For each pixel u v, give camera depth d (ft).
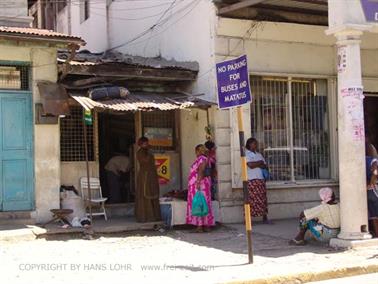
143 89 39.88
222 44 38.45
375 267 25.54
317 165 42.19
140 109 33.96
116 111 36.78
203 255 27.94
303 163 41.65
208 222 35.45
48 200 34.99
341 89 29.71
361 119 29.50
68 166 38.47
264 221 38.22
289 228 35.91
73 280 22.24
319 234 30.45
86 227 33.35
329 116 42.55
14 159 34.55
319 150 42.32
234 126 38.24
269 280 22.80
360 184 29.37
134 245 30.83
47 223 34.45
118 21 53.36
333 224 30.37
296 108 41.60
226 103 25.45
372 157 31.17
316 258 26.89
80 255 27.68
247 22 38.81
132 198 41.60
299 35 40.96
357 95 29.45
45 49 35.19
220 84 25.80
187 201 36.27
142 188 36.45
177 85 41.24
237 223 37.60
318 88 42.47
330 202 30.71
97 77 36.81
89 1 60.39
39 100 34.94
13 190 34.45
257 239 32.60
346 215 29.45
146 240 32.48
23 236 31.14
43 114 34.71
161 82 40.55
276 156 40.65
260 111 40.11
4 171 34.27
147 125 41.19
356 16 29.35
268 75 40.04
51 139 35.24
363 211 29.43
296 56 41.11
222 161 37.76
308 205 41.01
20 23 39.22
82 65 35.88
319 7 39.42
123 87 36.83
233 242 31.83
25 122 34.88
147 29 47.85
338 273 24.52
